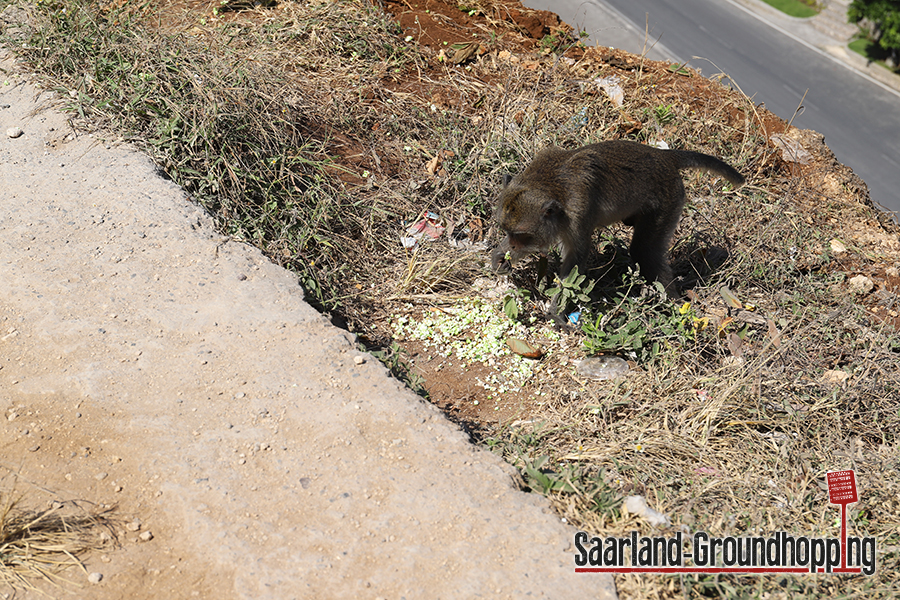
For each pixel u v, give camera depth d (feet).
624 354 17.84
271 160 20.68
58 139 20.40
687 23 97.60
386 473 12.94
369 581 11.21
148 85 21.52
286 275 17.39
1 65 22.81
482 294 19.84
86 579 11.10
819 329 19.72
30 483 12.37
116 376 14.33
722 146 26.43
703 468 14.87
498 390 17.13
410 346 18.22
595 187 17.87
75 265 16.69
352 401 14.25
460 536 11.94
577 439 15.29
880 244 24.61
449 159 22.95
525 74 27.32
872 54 93.76
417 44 27.68
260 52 25.09
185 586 11.11
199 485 12.54
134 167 19.54
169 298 16.17
